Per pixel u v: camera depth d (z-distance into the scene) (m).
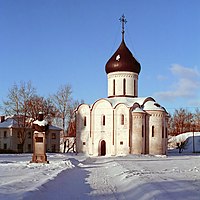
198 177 21.55
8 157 51.31
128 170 26.17
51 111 82.00
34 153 35.62
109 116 70.19
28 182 16.61
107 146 69.69
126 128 68.69
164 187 15.38
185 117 126.75
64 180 20.69
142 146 69.06
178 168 31.66
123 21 77.69
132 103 70.75
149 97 74.50
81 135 72.12
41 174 21.73
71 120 83.50
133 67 74.50
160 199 12.00
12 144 82.75
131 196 14.15
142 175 21.84
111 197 14.15
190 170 28.73
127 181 18.77
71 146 88.75
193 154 81.88
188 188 15.27
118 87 74.19
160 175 22.59
